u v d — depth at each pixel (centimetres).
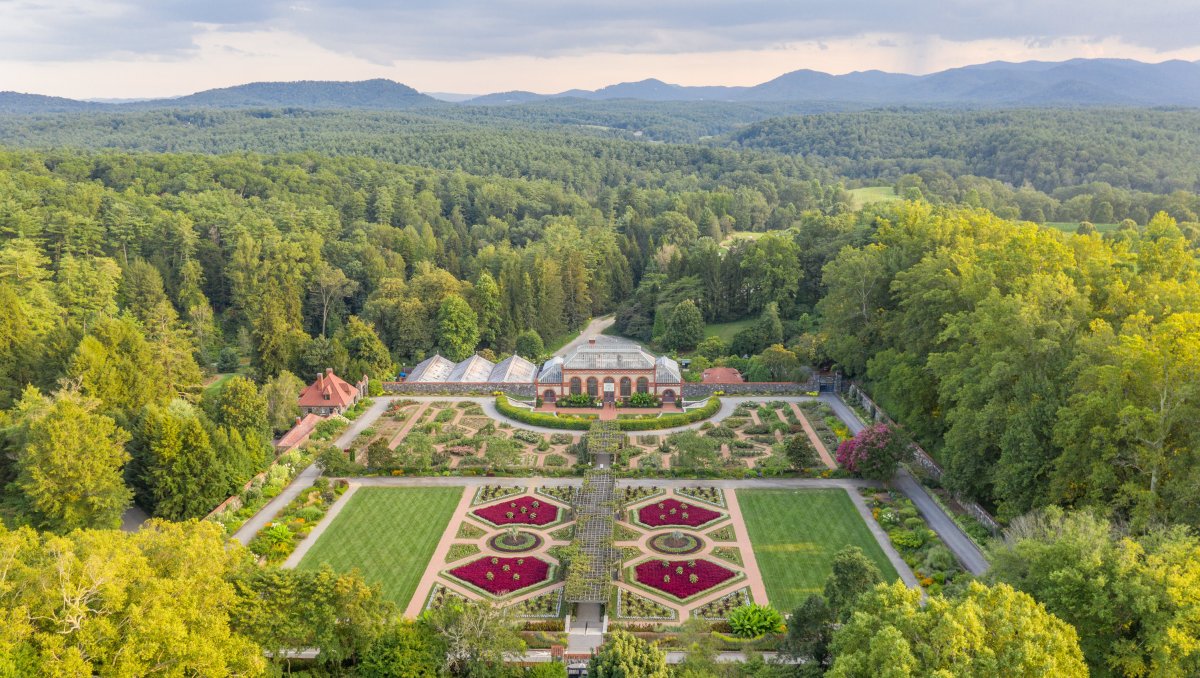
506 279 18500
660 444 12112
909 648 4875
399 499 10269
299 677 6431
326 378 13725
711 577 8331
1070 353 8356
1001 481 8250
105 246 18412
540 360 17500
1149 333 7850
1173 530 5819
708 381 14638
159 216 19000
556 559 8775
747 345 16900
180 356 13125
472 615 6431
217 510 9462
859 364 13838
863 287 13962
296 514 9700
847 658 4997
